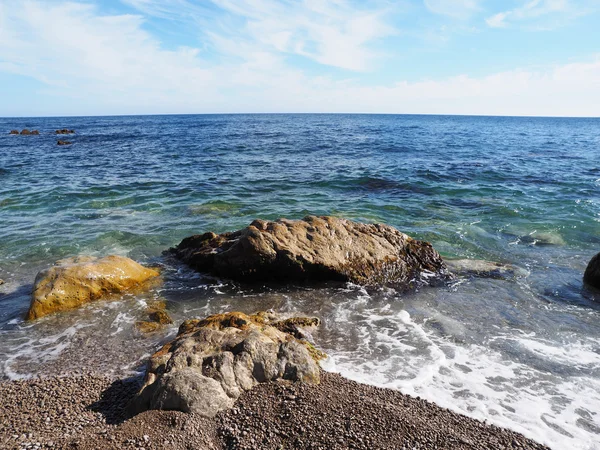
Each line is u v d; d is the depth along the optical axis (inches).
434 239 573.6
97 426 222.4
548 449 213.9
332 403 236.2
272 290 417.4
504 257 514.6
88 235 585.6
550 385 270.2
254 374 254.4
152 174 1050.1
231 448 204.4
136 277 426.6
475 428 226.2
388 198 805.9
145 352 309.0
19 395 253.3
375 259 440.5
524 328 346.6
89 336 331.6
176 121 5275.6
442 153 1505.9
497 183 933.2
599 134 2866.6
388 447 204.8
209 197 808.9
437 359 298.7
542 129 3599.9
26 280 444.8
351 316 365.4
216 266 440.5
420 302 394.6
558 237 582.2
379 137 2310.5
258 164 1218.6
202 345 269.6
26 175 1022.4
